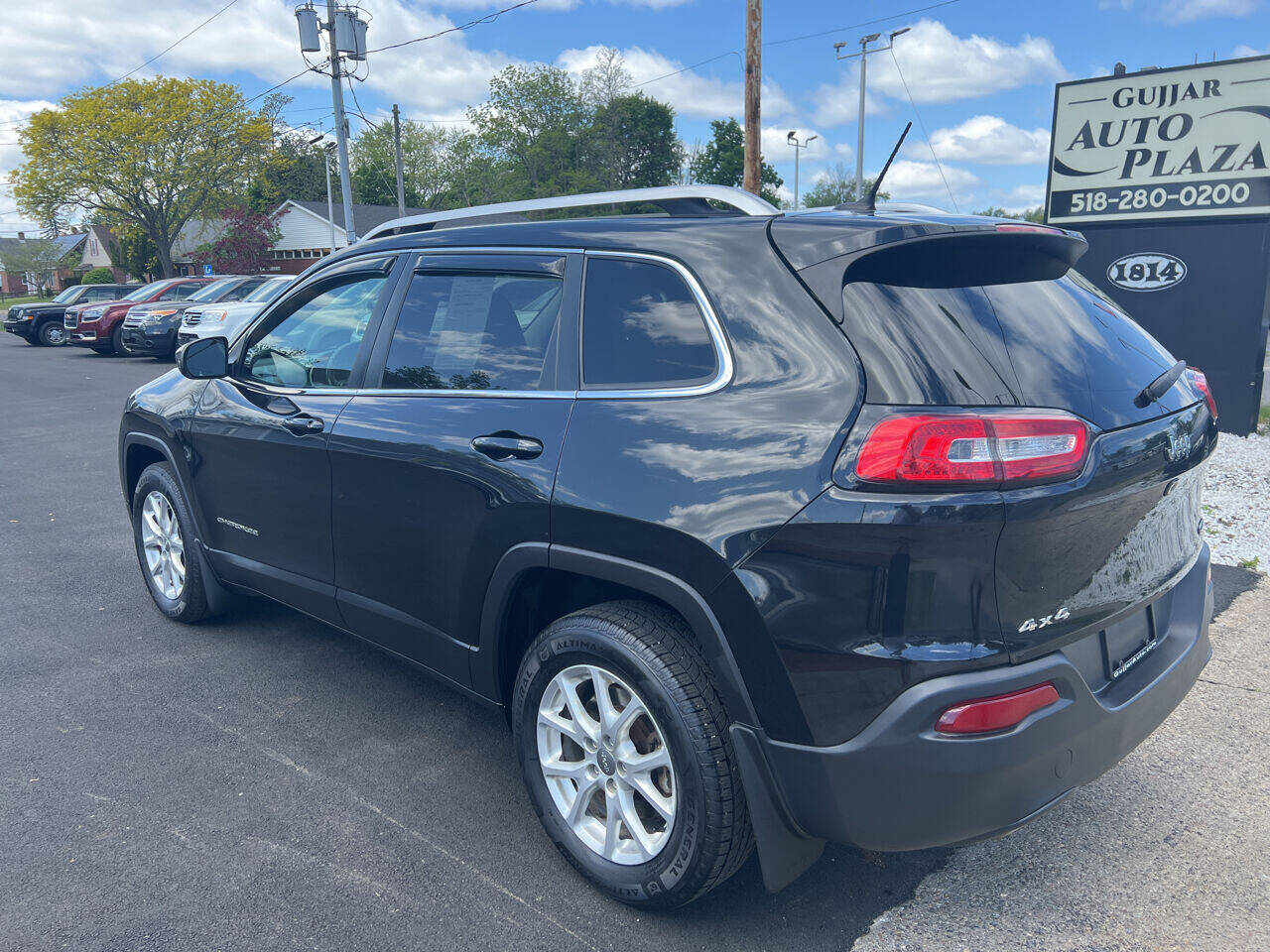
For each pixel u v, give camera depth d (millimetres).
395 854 2680
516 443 2545
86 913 2408
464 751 3281
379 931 2350
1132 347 2412
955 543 1895
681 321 2355
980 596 1924
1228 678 3725
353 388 3201
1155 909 2416
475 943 2307
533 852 2697
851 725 1997
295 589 3564
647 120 76938
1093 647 2211
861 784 2002
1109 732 2176
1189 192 8742
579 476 2373
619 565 2293
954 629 1923
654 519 2197
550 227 2758
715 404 2211
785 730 2082
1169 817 2822
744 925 2373
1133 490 2162
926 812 1964
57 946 2285
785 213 2395
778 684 2055
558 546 2432
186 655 4109
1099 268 9320
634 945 2301
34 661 4043
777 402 2111
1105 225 9234
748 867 2625
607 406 2412
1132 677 2309
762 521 2039
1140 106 8867
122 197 48156
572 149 68562
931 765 1929
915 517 1895
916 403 1948
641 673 2254
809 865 2285
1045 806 2062
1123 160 9031
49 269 86938
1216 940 2297
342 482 3162
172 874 2580
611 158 68500
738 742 2150
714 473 2135
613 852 2445
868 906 2447
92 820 2840
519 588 2656
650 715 2268
